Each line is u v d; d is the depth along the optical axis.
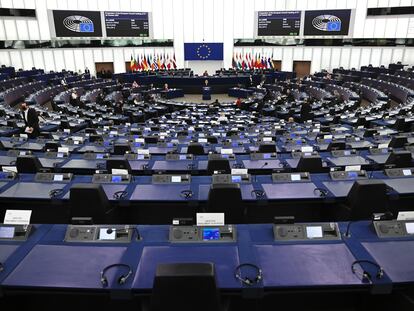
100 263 2.75
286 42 30.80
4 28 24.97
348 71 26.95
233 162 5.90
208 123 11.83
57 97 17.66
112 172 5.00
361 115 11.61
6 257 2.82
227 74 27.42
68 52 28.14
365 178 4.85
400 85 20.56
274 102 18.19
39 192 4.54
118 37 28.73
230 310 2.98
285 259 2.78
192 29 30.92
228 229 3.10
